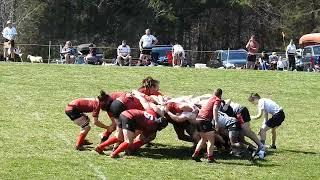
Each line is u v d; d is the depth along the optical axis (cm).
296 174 1390
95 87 2556
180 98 1545
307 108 2364
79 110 1523
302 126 2016
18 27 6112
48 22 6225
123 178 1274
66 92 2405
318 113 2264
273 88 2783
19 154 1449
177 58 3766
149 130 1466
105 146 1485
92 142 1622
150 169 1359
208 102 1461
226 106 1567
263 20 7219
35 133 1700
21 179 1236
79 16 6269
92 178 1266
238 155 1532
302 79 3048
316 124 2058
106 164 1387
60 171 1309
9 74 2745
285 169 1431
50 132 1723
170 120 1527
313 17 6925
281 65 4006
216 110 1450
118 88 2562
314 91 2762
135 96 1506
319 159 1559
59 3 6238
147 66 3306
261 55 4125
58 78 2722
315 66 4172
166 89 2631
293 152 1634
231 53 4275
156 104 1511
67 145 1572
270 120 1611
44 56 6047
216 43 7462
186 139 1582
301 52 4381
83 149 1530
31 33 6169
